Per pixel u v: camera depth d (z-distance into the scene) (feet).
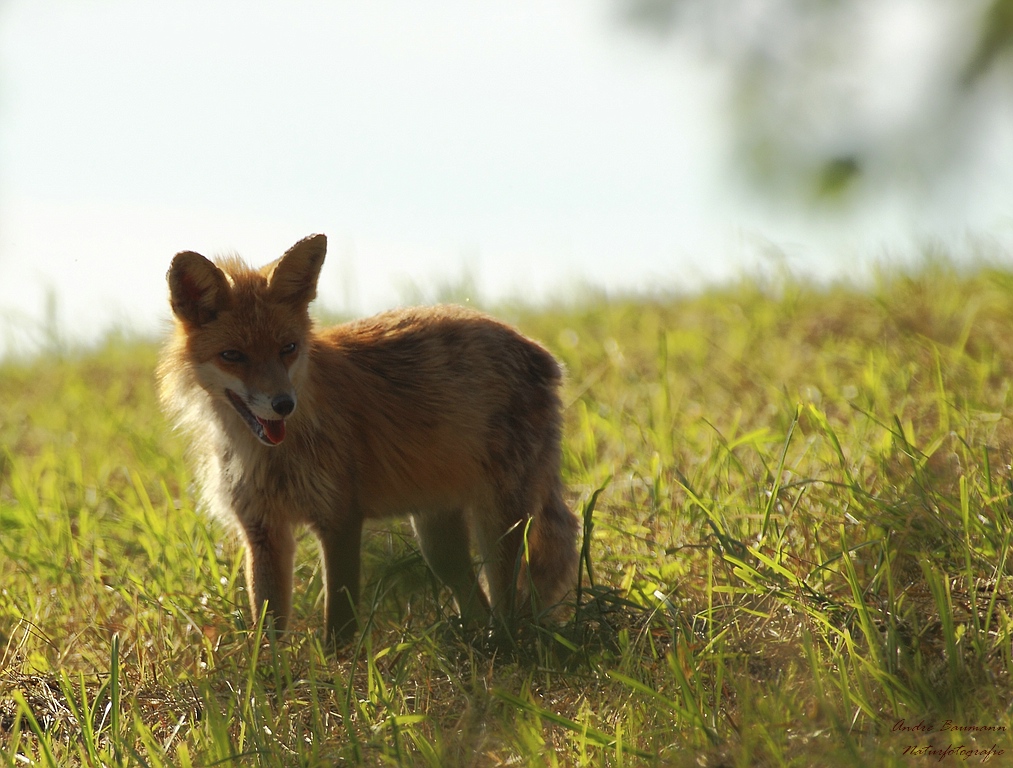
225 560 36.76
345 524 32.86
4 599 34.53
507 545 34.19
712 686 25.43
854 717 22.27
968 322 45.98
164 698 27.86
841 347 52.19
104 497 44.06
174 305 32.78
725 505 34.45
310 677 26.03
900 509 29.76
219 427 33.50
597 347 60.70
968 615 25.77
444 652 28.71
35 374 76.89
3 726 27.25
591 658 27.09
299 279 33.32
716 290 71.67
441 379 34.91
